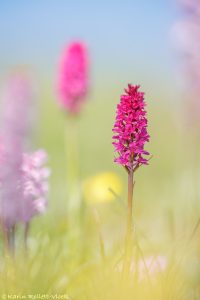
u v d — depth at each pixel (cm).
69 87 1095
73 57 1091
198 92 1144
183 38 1141
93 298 602
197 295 611
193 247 661
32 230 914
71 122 1131
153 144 2088
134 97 539
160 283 589
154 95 3353
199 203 984
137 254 581
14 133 1532
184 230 720
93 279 615
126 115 543
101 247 607
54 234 865
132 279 611
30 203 662
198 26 1134
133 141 546
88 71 1106
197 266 624
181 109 1160
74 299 621
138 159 545
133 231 573
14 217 661
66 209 1204
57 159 1972
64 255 771
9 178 654
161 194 1349
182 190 1216
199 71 1137
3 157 655
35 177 661
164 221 956
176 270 595
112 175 1233
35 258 662
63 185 1509
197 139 1230
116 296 562
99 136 2434
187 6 1149
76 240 834
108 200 1180
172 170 1744
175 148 2000
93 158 2020
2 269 661
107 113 3011
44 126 2638
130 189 551
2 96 1571
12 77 1576
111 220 1028
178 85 1159
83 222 941
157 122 2445
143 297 569
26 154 670
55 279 669
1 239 737
